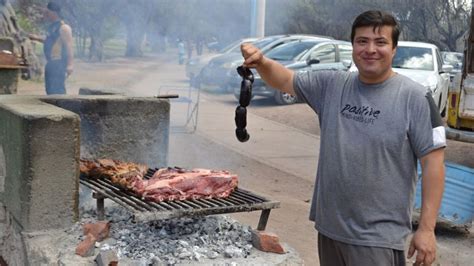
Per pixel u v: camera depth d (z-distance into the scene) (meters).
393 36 2.47
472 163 8.92
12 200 3.68
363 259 2.51
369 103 2.50
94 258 3.15
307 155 8.77
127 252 3.22
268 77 2.83
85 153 4.52
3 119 3.76
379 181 2.47
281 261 3.28
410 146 2.48
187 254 3.21
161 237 3.47
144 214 3.13
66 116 3.53
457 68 17.70
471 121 8.21
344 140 2.52
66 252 3.21
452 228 5.58
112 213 3.95
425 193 2.46
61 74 7.49
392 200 2.48
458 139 8.18
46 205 3.54
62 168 3.56
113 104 4.55
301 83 2.75
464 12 28.20
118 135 4.62
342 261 2.66
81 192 4.45
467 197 5.42
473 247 5.19
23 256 3.54
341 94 2.60
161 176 3.72
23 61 8.78
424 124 2.44
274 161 8.18
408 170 2.49
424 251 2.42
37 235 3.50
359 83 2.56
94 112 4.51
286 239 4.91
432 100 2.48
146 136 4.72
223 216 3.95
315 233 5.14
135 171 3.78
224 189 3.59
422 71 11.59
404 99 2.47
